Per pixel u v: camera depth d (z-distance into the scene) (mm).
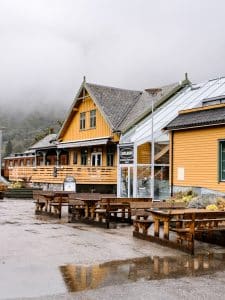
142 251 10539
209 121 19016
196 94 30734
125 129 31922
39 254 9984
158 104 33125
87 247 10961
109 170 33688
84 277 8008
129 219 16312
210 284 7684
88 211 16141
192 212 10602
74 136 39594
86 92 37594
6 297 6789
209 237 11922
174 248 10883
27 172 41156
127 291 7184
